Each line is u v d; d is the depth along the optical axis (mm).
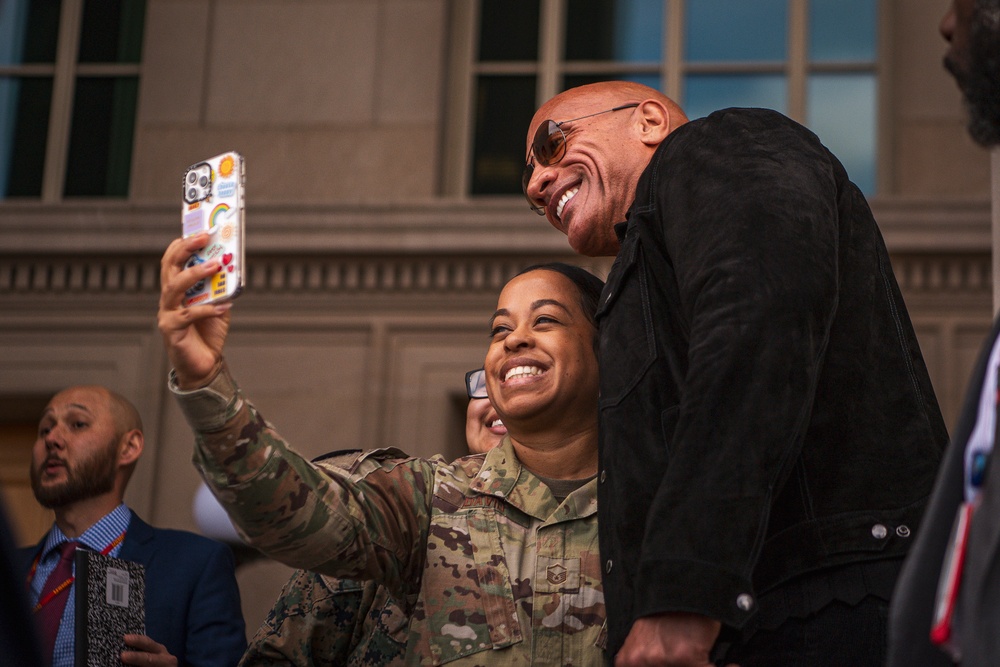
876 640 1831
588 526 2451
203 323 2090
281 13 7602
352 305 7176
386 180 7344
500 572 2391
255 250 7211
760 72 7355
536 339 2570
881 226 6895
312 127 7449
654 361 1996
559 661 2322
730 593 1678
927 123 7172
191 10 7641
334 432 7043
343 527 2221
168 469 6973
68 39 7688
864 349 1982
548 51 7516
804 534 1881
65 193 7508
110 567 2914
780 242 1841
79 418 3986
